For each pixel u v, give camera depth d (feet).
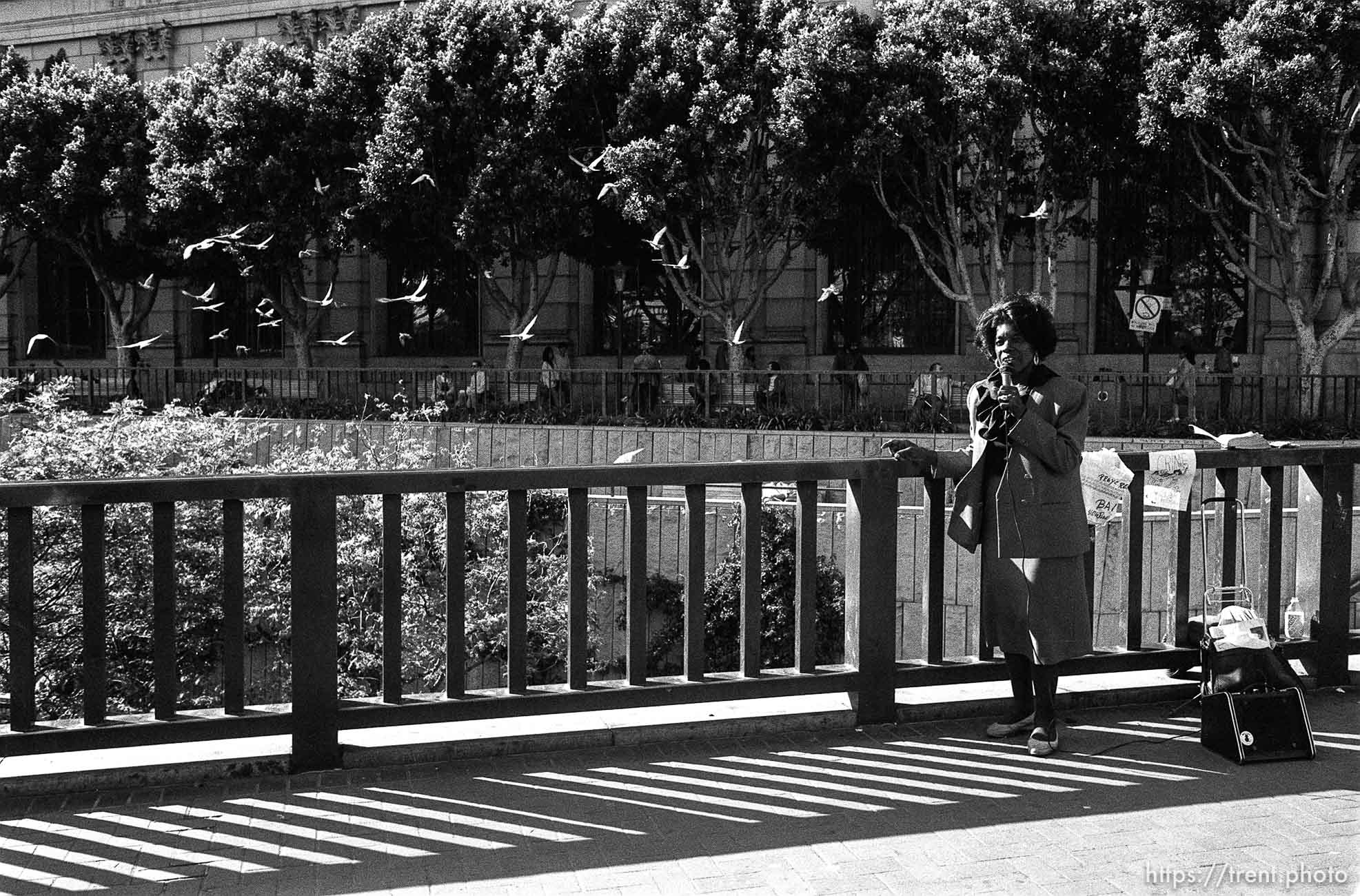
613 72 75.05
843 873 11.91
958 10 66.85
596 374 73.00
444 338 104.12
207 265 90.89
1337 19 58.80
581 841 12.78
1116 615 34.45
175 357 111.55
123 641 36.55
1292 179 67.92
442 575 41.57
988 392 15.88
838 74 66.85
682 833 13.01
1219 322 81.35
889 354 89.04
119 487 14.14
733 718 16.49
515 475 15.38
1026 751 15.88
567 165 79.20
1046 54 65.16
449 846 12.67
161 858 12.38
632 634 16.01
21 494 13.78
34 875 11.96
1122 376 64.95
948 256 72.02
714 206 72.64
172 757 14.94
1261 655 15.66
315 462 53.42
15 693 13.97
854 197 75.05
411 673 41.04
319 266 105.70
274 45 86.43
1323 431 60.80
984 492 16.14
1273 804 13.84
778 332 91.30
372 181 76.38
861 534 16.69
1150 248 76.07
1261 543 18.62
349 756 15.26
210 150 84.64
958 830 13.07
